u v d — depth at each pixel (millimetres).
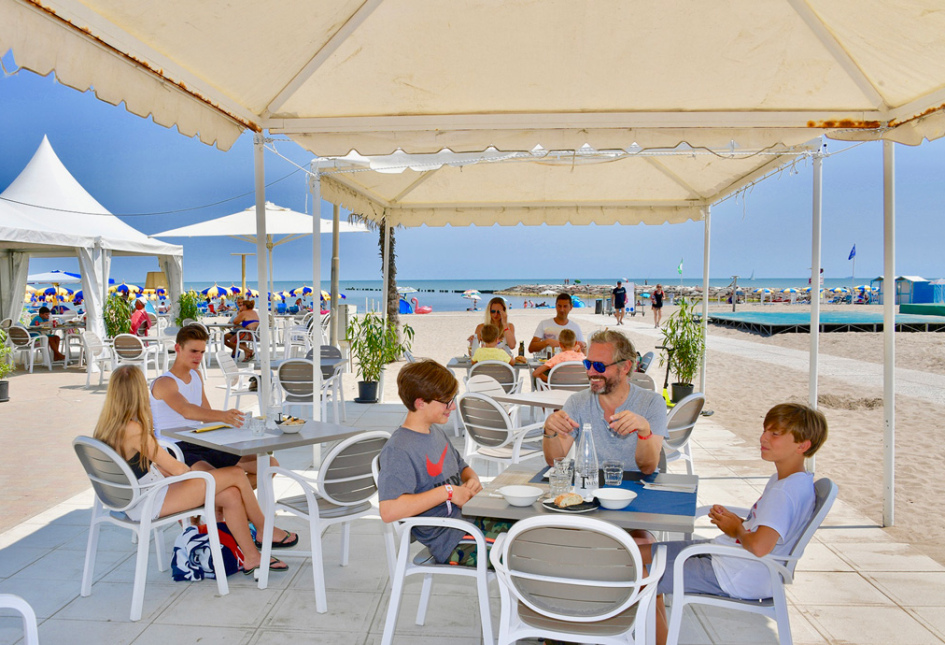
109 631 3068
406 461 2734
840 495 5195
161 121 3506
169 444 3830
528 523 2127
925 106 4023
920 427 7617
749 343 17781
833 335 19109
